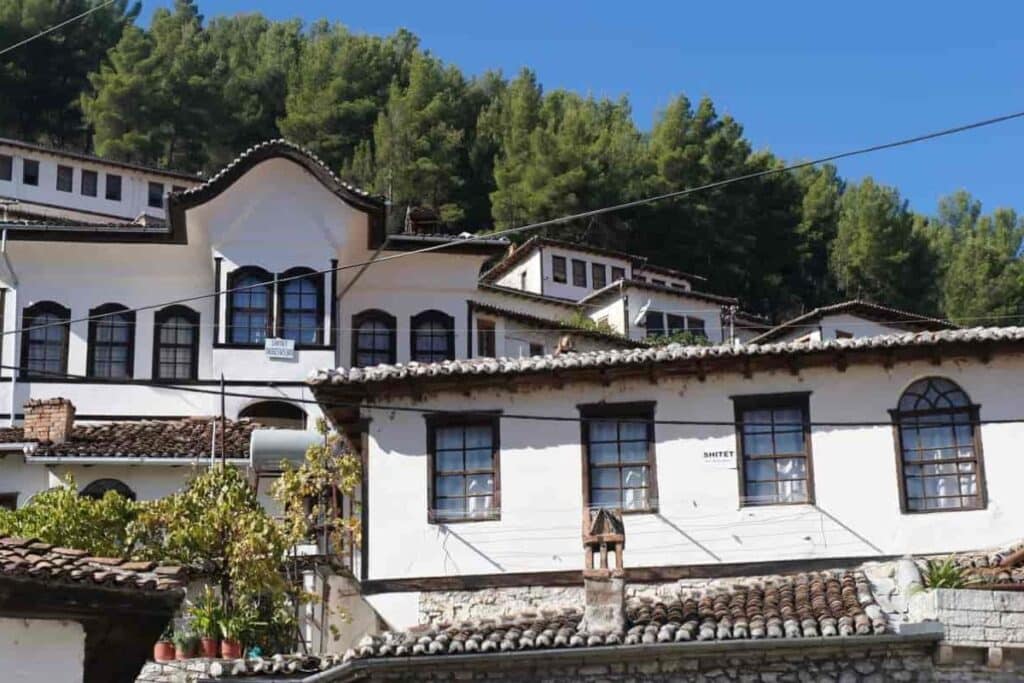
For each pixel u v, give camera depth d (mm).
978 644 19609
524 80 86000
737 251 73688
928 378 25844
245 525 24984
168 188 69625
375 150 77625
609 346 53906
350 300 41438
